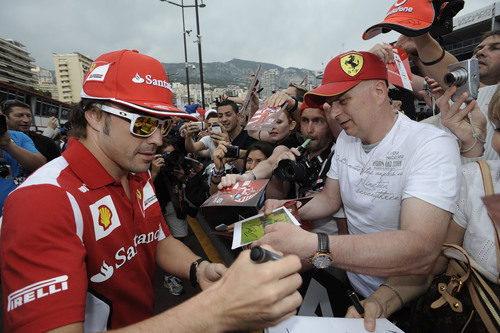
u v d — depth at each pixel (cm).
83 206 97
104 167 111
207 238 435
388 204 133
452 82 135
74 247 84
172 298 301
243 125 441
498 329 96
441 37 177
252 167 254
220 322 65
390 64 163
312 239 104
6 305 73
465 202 112
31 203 82
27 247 75
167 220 347
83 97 104
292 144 270
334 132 193
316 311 177
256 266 64
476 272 103
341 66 128
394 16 130
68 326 70
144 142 107
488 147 169
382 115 131
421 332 123
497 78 211
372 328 102
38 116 2062
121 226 112
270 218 145
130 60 105
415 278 125
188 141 380
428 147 114
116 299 115
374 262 100
